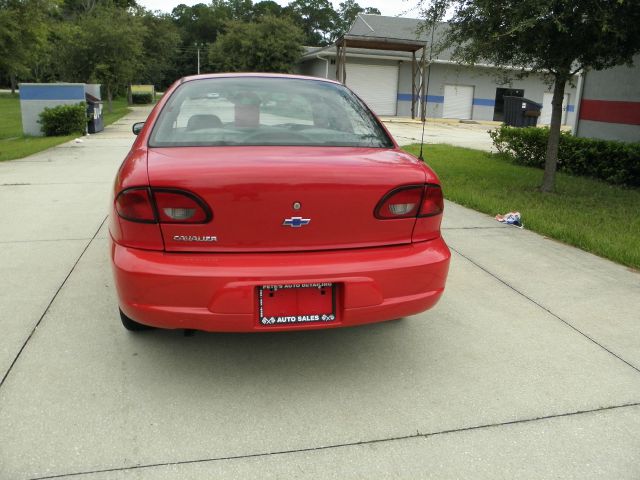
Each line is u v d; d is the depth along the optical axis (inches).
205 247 106.2
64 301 157.9
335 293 110.4
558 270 193.8
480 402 115.2
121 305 110.4
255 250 107.5
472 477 93.8
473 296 170.1
